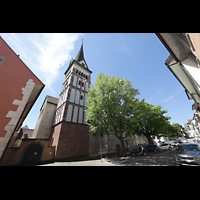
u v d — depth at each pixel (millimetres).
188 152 6312
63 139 14711
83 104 20688
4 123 6676
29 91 8508
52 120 22219
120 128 13680
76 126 17281
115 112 11492
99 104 12273
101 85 13805
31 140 12055
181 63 7312
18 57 9281
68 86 20031
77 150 15523
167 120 21281
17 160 10328
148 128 19938
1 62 8203
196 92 10508
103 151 19891
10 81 7969
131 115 12984
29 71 9344
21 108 7609
